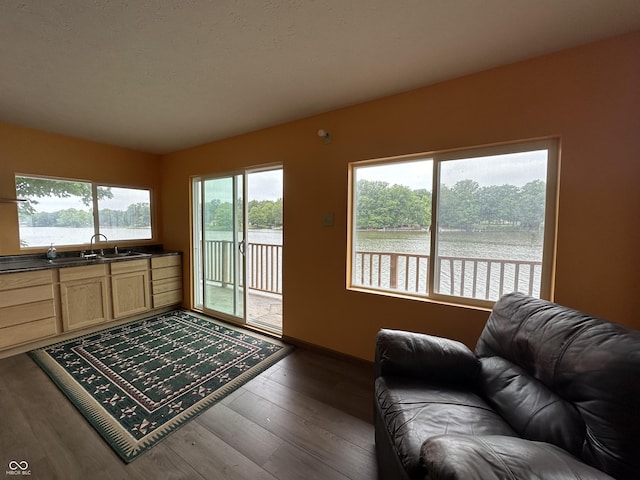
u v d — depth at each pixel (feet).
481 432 3.58
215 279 11.82
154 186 13.34
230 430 5.45
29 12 4.23
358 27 4.72
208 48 5.29
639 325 5.07
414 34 4.91
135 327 10.62
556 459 2.61
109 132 10.14
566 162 5.47
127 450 4.91
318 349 8.86
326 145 8.36
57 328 9.07
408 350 4.90
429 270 7.29
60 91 6.94
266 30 4.78
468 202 6.77
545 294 6.03
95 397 6.36
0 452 4.84
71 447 4.96
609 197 5.17
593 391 3.03
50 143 10.12
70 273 9.34
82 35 4.83
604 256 5.26
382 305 7.70
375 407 4.86
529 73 5.70
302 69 6.05
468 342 6.66
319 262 8.71
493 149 6.36
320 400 6.41
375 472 4.56
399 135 7.19
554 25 4.69
